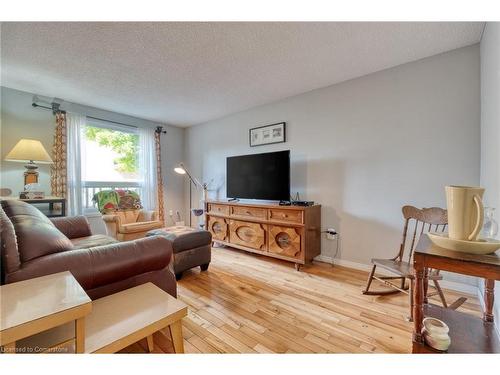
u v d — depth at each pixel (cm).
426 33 184
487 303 109
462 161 205
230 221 331
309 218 267
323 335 150
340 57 220
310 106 302
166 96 320
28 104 309
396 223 239
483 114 183
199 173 467
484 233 90
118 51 209
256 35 186
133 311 109
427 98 221
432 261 84
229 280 236
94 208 371
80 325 83
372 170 253
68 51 209
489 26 162
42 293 88
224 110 380
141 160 425
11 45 199
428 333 89
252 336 149
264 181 318
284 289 215
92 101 339
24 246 110
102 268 121
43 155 283
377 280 221
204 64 233
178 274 237
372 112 252
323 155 290
